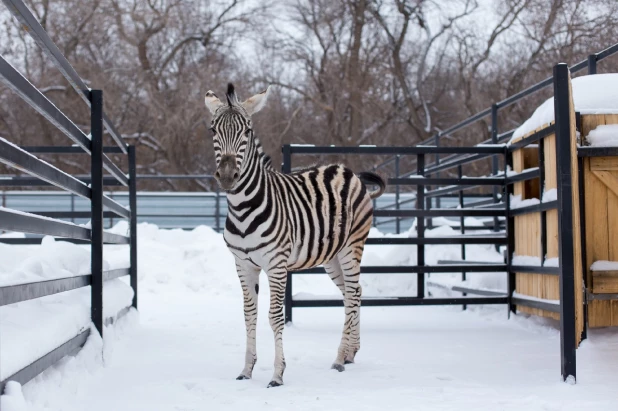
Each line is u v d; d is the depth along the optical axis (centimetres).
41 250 580
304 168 590
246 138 458
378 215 785
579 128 621
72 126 464
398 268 777
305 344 639
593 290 598
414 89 2594
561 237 480
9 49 2288
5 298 316
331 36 2438
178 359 557
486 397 428
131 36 2359
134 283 779
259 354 583
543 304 671
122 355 568
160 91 2406
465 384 468
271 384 463
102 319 521
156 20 2373
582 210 613
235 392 444
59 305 472
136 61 2367
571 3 1859
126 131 2480
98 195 524
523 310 759
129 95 2402
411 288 1024
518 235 769
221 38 2439
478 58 2425
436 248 1045
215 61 2431
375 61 2438
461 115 2398
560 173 485
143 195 1716
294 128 2508
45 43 392
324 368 530
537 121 693
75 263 566
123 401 414
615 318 610
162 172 2550
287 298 765
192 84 2319
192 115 2272
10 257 541
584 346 566
